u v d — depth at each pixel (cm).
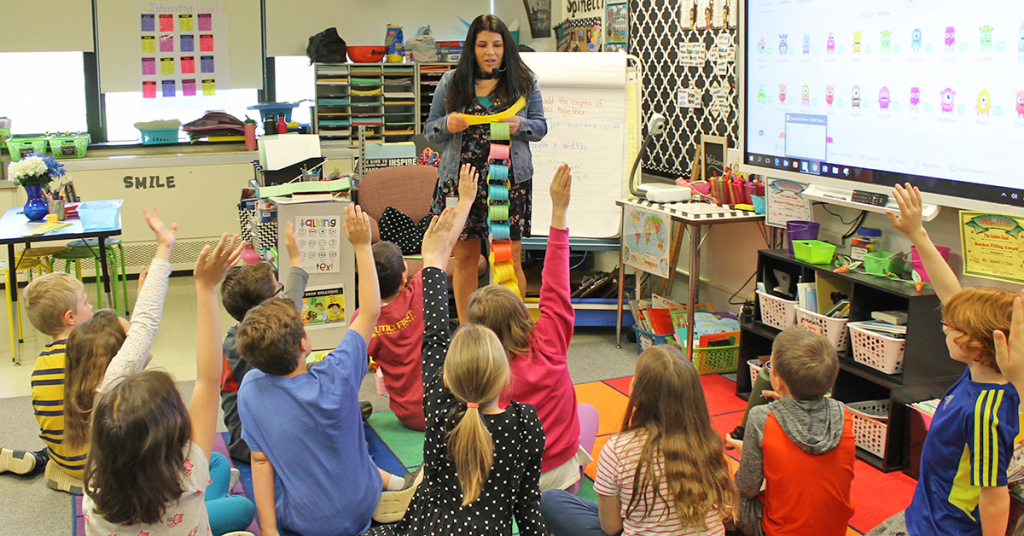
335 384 215
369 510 228
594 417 285
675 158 473
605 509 193
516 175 338
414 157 513
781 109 345
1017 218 262
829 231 355
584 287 457
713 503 178
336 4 623
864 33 299
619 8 505
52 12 562
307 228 350
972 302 183
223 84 608
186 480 173
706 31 431
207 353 189
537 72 439
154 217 220
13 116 568
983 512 177
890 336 287
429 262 216
